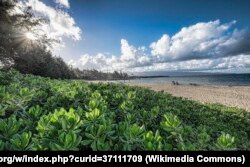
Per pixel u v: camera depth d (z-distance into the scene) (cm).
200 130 350
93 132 200
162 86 6225
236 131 559
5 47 3014
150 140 207
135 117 326
